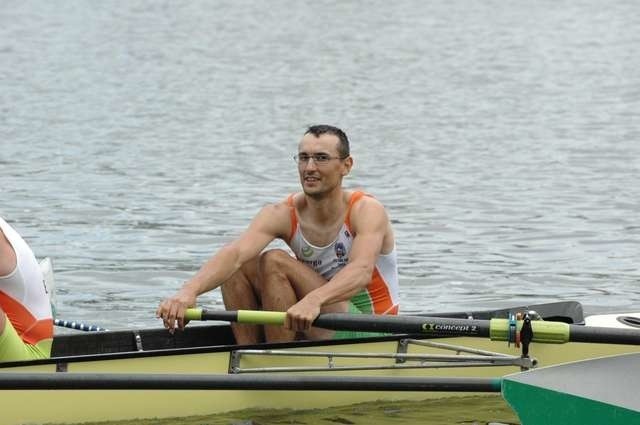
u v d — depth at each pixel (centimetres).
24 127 6888
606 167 5491
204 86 9300
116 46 12681
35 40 13075
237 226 4147
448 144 6297
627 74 10038
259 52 12262
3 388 1831
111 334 2278
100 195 4734
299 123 7231
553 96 8562
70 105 7988
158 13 17275
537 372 1908
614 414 1933
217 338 2353
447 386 1908
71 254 3669
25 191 4806
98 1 18712
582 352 2367
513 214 4359
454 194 4791
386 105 8156
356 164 5622
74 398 2070
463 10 18062
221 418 2166
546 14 17275
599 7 18288
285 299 2225
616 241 3900
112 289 3256
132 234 3975
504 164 5591
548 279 3400
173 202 4600
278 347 2186
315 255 2267
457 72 10394
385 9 18362
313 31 14988
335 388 1897
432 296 3212
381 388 1902
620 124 7088
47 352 2145
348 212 2244
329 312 2216
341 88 9225
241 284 2275
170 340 2319
